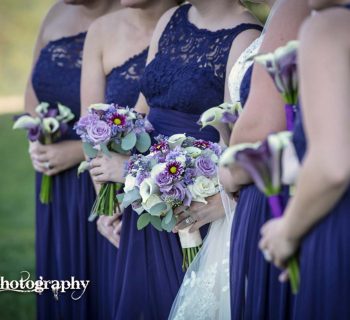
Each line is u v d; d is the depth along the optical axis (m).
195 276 3.89
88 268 5.13
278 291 3.14
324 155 2.45
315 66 2.52
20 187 10.66
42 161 5.13
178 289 4.08
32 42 22.23
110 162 4.20
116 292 4.26
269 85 3.22
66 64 5.26
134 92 4.62
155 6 4.60
